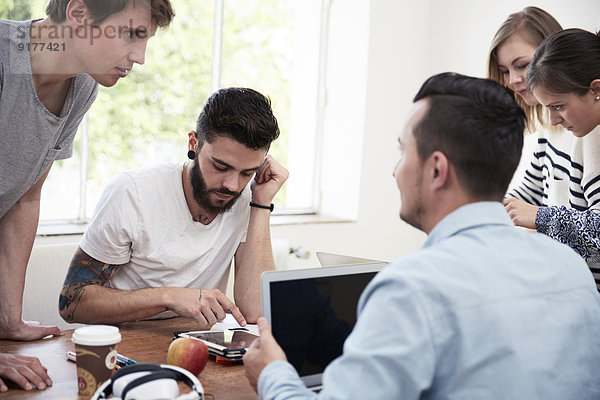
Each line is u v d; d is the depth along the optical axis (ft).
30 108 4.93
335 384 3.04
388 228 14.43
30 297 6.97
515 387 3.18
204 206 6.09
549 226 6.78
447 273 3.23
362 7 13.55
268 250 6.68
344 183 13.94
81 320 5.86
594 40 6.26
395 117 14.21
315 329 4.60
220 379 4.62
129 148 11.37
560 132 7.25
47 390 4.31
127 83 11.22
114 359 4.30
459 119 3.43
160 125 11.71
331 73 14.02
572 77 6.17
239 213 6.63
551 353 3.34
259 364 3.75
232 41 12.55
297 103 13.75
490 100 3.48
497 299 3.24
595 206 6.82
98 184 11.09
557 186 7.43
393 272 3.18
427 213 3.65
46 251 7.18
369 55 13.55
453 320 3.12
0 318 5.43
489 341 3.17
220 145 5.69
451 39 14.08
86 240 5.95
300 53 13.66
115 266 6.01
